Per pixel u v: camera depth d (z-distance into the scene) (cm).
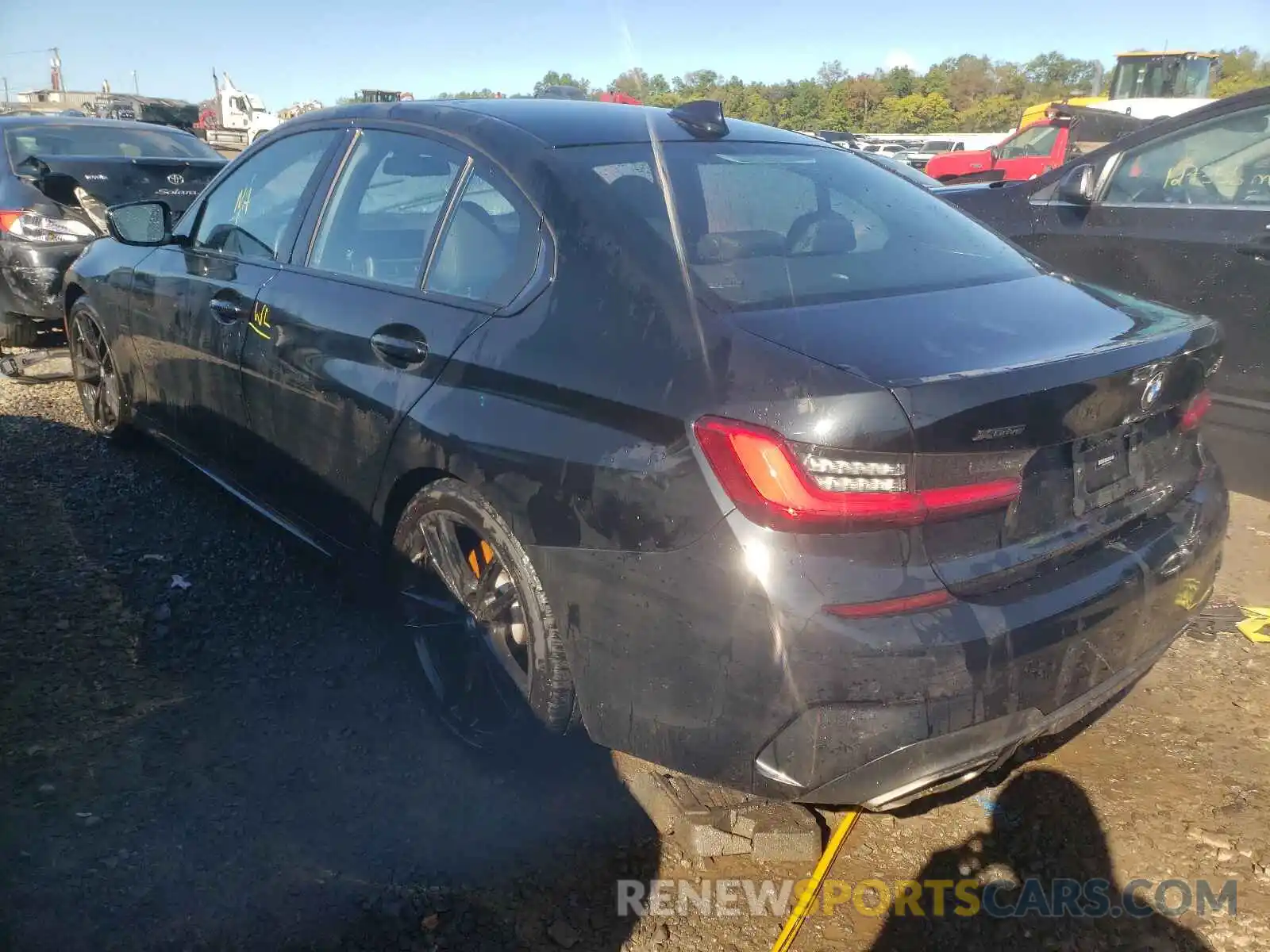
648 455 207
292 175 344
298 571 375
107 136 766
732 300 221
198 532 407
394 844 243
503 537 242
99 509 426
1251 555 412
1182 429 255
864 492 189
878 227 282
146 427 439
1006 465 203
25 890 222
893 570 194
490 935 220
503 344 242
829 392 190
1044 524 215
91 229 646
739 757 201
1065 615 207
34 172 666
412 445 260
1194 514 250
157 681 305
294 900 225
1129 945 223
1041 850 250
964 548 203
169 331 387
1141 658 233
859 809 256
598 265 233
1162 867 245
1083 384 209
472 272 263
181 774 264
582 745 263
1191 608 247
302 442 311
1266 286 415
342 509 301
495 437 237
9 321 664
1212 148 442
